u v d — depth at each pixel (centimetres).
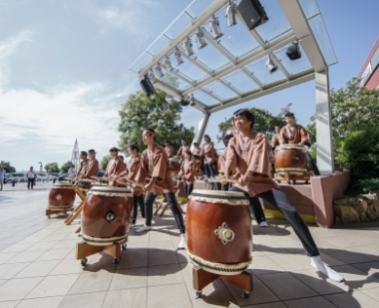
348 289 159
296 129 407
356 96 675
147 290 162
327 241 262
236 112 227
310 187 341
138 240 284
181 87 710
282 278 177
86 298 151
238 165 234
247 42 475
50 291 160
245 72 559
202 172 714
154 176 281
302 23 372
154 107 1320
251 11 357
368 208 352
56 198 426
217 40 472
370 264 199
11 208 555
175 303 146
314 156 593
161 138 1242
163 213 470
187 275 185
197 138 824
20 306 143
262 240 274
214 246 148
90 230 200
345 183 448
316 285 166
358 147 486
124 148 1262
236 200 154
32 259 221
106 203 202
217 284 171
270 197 210
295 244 259
